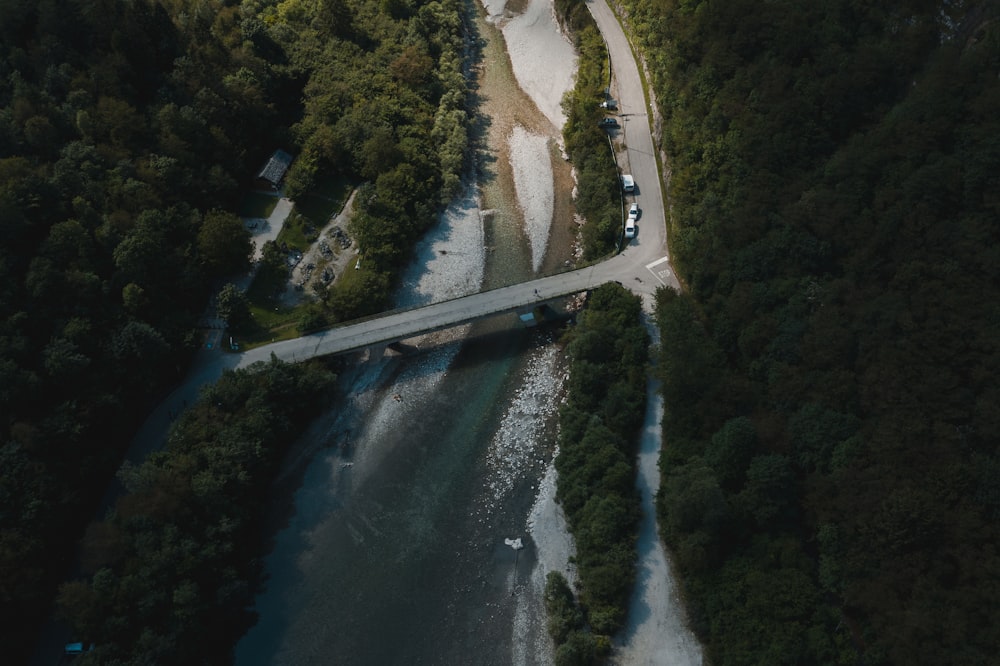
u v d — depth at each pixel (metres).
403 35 160.38
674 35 142.25
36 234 106.12
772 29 125.94
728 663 85.38
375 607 94.56
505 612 93.75
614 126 144.38
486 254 131.62
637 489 101.69
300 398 109.25
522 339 121.62
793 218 109.44
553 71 165.12
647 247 126.38
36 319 100.44
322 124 138.75
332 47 153.12
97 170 112.88
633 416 105.12
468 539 100.25
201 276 115.88
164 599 86.69
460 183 140.25
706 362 104.44
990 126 97.62
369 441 109.81
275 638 92.25
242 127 133.25
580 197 137.00
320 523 101.94
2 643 83.31
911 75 113.81
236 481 98.38
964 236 94.31
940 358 89.94
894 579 82.94
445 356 119.31
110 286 106.88
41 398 96.19
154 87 127.38
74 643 86.00
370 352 118.38
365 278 118.75
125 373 103.06
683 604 92.81
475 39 174.25
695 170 126.06
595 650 87.44
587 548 95.31
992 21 108.69
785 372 100.00
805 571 88.62
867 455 90.12
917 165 102.25
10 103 113.81
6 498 87.69
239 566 95.94
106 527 89.56
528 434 110.50
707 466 96.12
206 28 137.25
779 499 92.19
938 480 83.69
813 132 115.81
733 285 111.56
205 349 113.50
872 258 101.31
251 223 128.00
